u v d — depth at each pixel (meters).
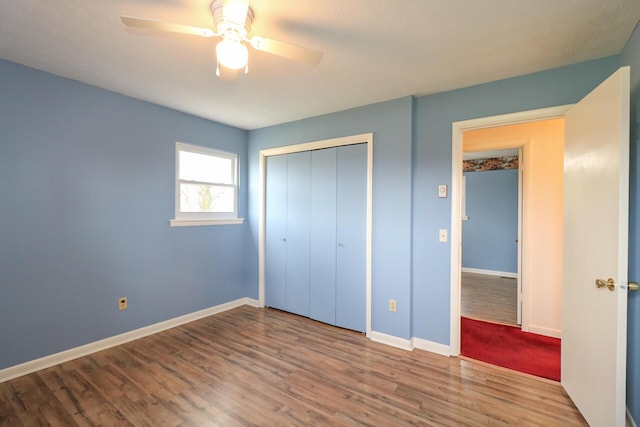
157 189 3.06
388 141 2.86
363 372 2.35
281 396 2.03
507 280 5.70
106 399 1.97
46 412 1.84
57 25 1.71
